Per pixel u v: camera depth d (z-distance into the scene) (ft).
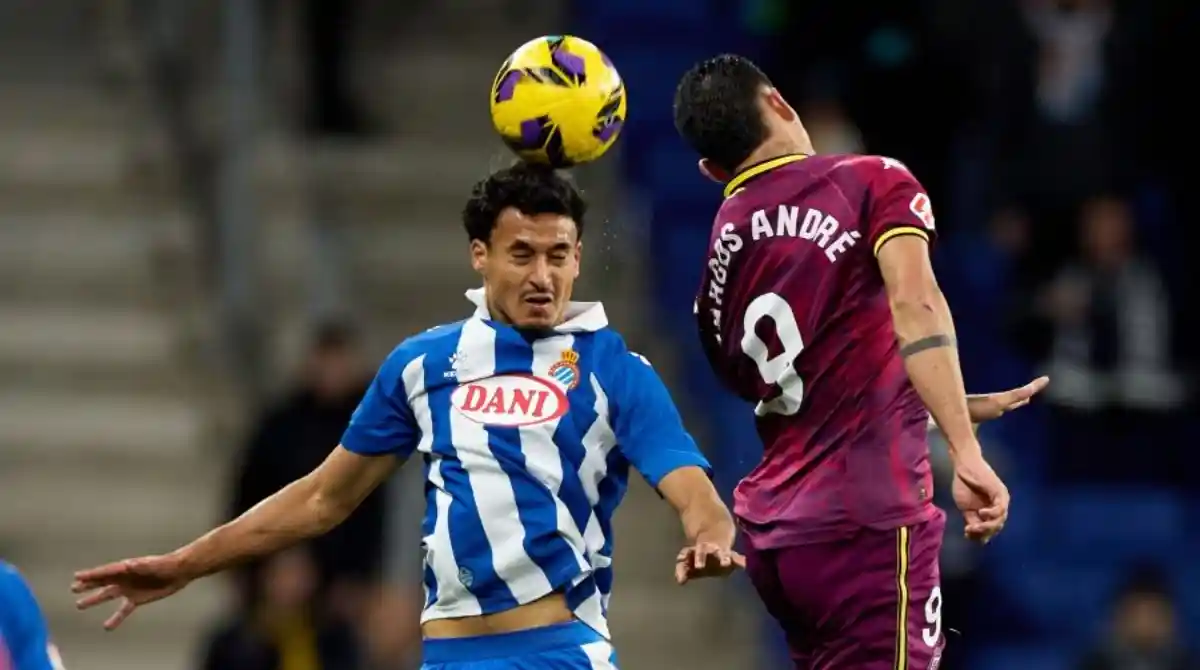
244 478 102.01
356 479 55.98
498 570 53.47
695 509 53.06
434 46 153.89
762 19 143.64
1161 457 129.18
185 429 125.59
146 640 116.88
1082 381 128.67
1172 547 127.85
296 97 144.05
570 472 53.83
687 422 126.41
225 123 121.80
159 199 138.82
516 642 53.57
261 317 123.44
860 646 55.21
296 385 109.81
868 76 131.23
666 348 131.34
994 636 123.85
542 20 155.63
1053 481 129.08
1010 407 57.21
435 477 54.65
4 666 50.78
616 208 138.10
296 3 145.28
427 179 141.49
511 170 54.70
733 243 56.44
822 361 55.11
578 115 54.60
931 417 55.52
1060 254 134.51
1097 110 135.13
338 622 102.32
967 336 131.75
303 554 100.37
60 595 117.70
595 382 54.44
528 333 54.80
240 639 100.32
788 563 55.77
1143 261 130.21
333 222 137.49
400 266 135.33
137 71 145.07
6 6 147.64
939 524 55.57
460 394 54.65
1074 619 124.36
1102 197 129.49
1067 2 135.64
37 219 136.46
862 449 54.90
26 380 128.06
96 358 128.98
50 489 122.31
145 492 122.62
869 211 54.80
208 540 56.08
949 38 133.90
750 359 56.44
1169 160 140.46
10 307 131.34
